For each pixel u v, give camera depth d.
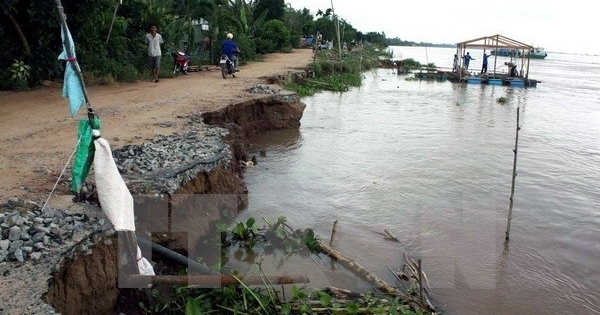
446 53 125.88
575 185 10.82
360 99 23.09
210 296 5.50
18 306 4.06
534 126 18.06
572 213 9.06
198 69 22.12
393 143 14.13
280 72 22.77
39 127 9.73
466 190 10.11
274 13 44.88
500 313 5.89
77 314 4.77
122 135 9.43
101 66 16.33
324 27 51.91
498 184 10.59
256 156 11.99
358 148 13.34
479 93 28.36
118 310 5.18
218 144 9.07
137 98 13.67
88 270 4.98
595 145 15.08
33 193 6.19
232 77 19.77
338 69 32.22
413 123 17.52
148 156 7.93
